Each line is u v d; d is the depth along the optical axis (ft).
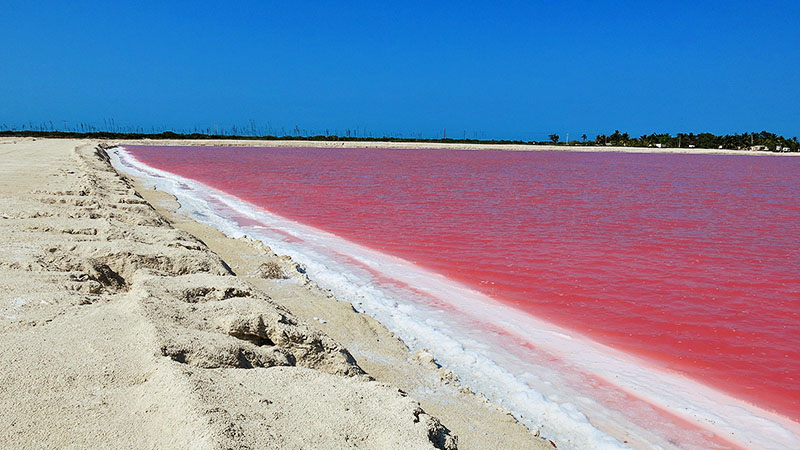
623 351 29.32
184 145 352.49
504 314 34.47
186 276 26.63
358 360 24.73
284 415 14.52
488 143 534.37
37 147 174.19
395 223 68.64
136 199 56.03
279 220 68.54
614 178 155.53
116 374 15.58
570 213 80.23
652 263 48.83
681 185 135.64
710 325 33.35
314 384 16.96
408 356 26.03
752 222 74.28
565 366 27.04
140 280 24.45
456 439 16.87
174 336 18.02
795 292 40.22
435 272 44.60
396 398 16.78
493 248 54.39
